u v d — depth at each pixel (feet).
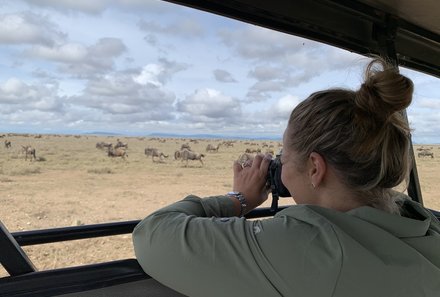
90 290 4.09
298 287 3.22
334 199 3.60
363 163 3.37
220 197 4.53
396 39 8.55
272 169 4.42
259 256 3.33
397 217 3.43
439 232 3.83
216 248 3.47
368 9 7.31
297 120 3.61
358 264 3.18
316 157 3.50
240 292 3.39
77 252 6.39
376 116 3.34
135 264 4.32
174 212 4.03
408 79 3.37
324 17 7.09
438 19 7.92
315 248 3.25
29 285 3.87
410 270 3.24
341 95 3.49
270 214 5.87
